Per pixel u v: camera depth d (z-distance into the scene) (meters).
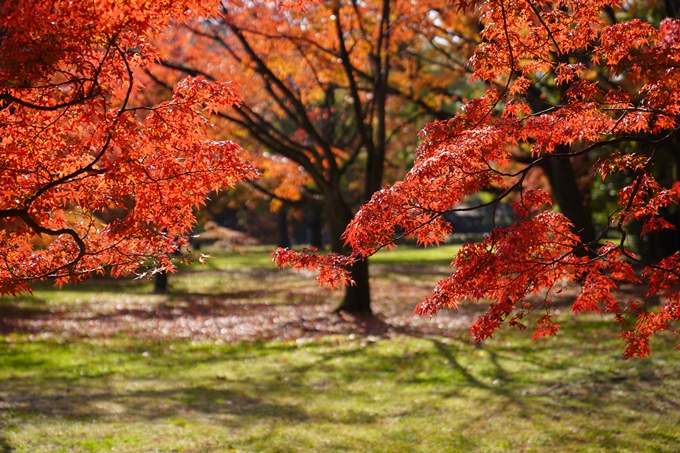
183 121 4.54
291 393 9.05
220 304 19.69
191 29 14.26
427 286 24.56
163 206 4.73
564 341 12.20
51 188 4.80
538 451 6.59
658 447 6.60
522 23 4.95
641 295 17.05
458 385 9.35
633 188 5.12
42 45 3.80
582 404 8.19
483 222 76.62
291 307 18.70
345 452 6.62
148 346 12.68
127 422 7.56
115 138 4.32
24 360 11.12
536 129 5.04
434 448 6.74
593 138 5.25
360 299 16.95
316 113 22.16
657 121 5.10
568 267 5.14
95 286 25.53
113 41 4.00
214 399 8.71
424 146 5.10
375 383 9.59
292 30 14.23
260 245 67.94
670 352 10.74
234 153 4.71
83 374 10.17
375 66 15.62
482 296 4.98
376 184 16.03
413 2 15.30
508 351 11.56
